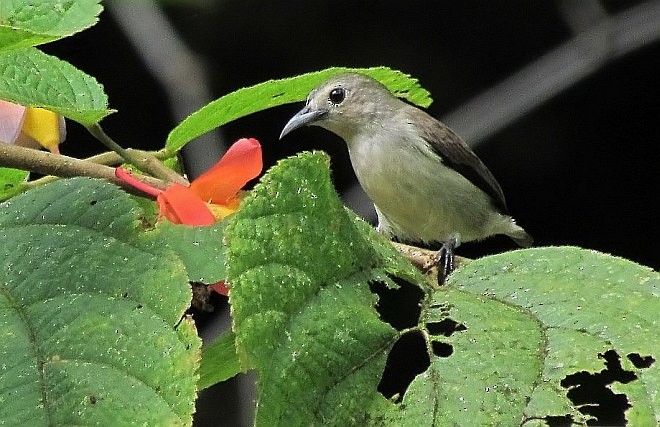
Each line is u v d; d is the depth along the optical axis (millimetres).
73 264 976
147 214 1275
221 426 4512
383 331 972
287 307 928
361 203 4578
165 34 4332
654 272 1042
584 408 909
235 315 893
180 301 941
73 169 1225
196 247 994
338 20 4477
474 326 998
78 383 892
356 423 919
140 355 909
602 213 4742
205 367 1154
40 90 1198
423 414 924
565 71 4461
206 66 4492
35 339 920
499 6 4527
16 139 1359
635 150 4652
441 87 4598
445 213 2918
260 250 930
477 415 913
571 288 1042
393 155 2867
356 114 2895
